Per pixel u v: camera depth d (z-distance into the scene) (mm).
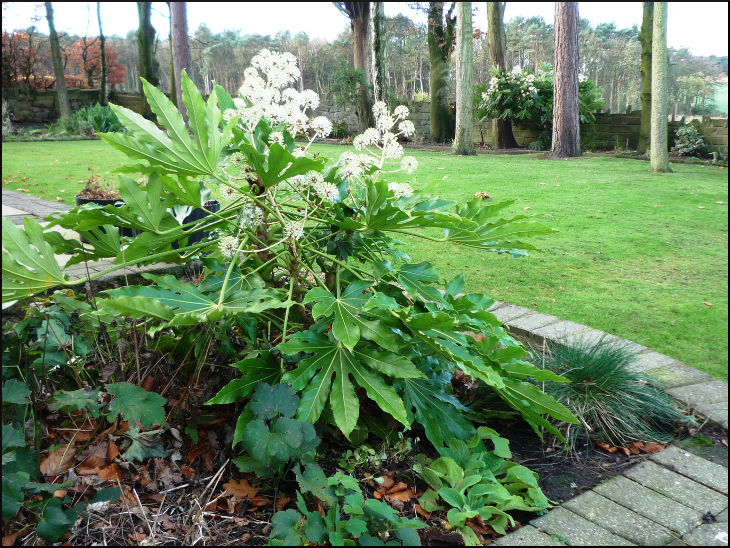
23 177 7770
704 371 2508
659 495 1698
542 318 2959
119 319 2113
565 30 9867
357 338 1674
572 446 1988
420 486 1764
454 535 1499
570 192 6477
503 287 3633
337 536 1371
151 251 2018
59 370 2076
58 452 1742
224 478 1710
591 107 11492
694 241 4652
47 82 19172
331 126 1942
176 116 1688
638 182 7172
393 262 2246
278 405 1608
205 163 1752
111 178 7504
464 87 10055
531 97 11922
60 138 14594
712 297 3430
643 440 2031
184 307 1695
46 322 1937
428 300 2096
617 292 3541
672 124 10477
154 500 1616
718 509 1631
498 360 1857
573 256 4273
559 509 1632
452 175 7391
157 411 1606
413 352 1930
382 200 1805
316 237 2205
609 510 1626
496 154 10648
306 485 1462
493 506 1640
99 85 21469
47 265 1673
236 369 2000
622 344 2633
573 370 2223
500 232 1912
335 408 1661
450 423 1877
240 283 1919
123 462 1717
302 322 2162
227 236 1966
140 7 16266
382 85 12133
